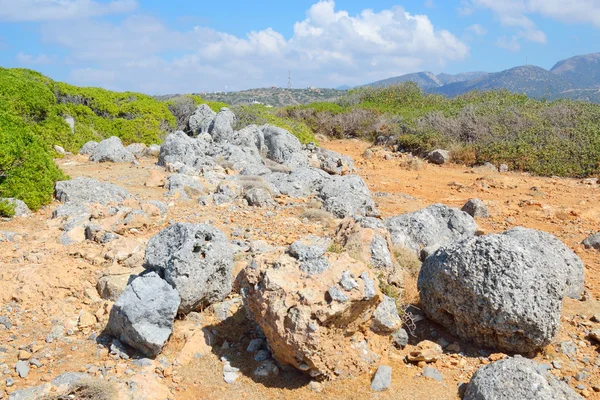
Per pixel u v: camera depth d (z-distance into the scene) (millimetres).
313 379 4797
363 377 4863
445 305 5543
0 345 5141
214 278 5949
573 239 9570
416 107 30766
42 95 16375
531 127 19953
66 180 10359
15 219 8703
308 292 4711
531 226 10562
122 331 5164
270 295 4812
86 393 4355
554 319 5125
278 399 4613
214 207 10055
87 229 7781
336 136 27281
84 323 5574
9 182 9188
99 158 14562
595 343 5527
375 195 12961
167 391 4602
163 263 5840
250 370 5016
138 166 13781
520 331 5094
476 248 5340
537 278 5148
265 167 13859
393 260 6488
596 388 4723
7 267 6527
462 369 5070
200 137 16734
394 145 22609
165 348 5246
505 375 4430
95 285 6293
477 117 21375
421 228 7918
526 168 17266
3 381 4555
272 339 4816
